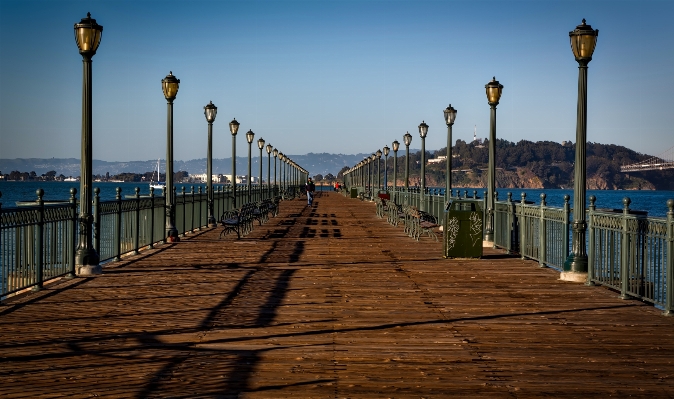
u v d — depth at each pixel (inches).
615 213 450.3
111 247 573.9
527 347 293.1
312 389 234.2
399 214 1009.5
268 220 1217.4
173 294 420.5
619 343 301.3
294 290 439.5
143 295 416.2
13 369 254.1
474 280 489.1
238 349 286.5
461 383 242.1
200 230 952.3
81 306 378.0
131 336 307.9
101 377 245.0
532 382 243.6
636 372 256.7
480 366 263.4
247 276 501.4
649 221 385.7
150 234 698.2
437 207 1058.1
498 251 690.2
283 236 865.5
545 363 268.2
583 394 231.0
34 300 395.5
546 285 467.5
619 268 442.6
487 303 397.1
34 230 429.1
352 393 230.4
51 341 297.0
